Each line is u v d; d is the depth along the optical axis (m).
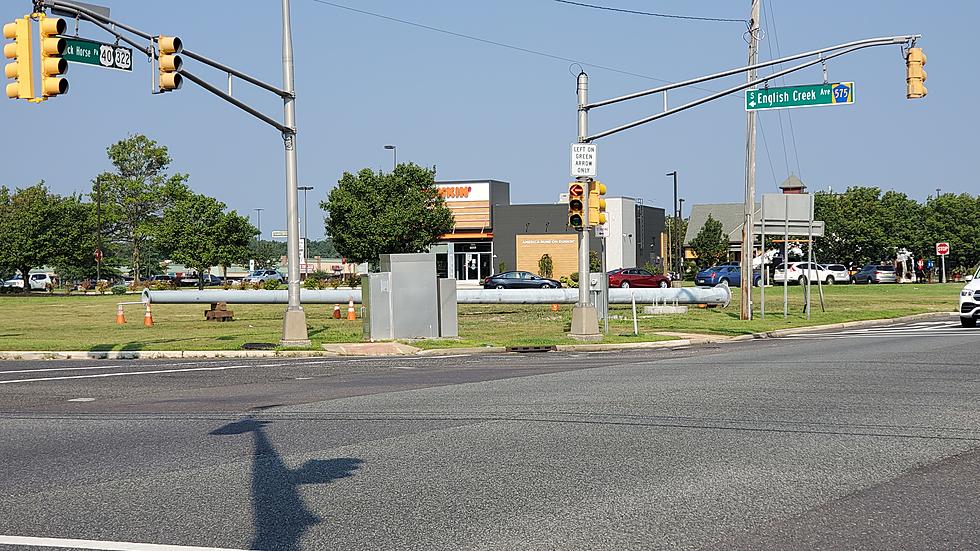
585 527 6.50
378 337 25.30
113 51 18.06
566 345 23.39
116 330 30.45
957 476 7.98
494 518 6.77
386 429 10.68
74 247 71.81
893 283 69.19
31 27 16.31
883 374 15.48
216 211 75.06
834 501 7.16
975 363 17.09
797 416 11.17
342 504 7.25
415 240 66.94
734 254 104.38
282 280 75.25
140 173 93.81
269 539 6.32
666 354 21.36
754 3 30.34
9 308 45.59
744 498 7.27
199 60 19.45
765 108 24.12
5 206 89.56
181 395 14.38
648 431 10.25
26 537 6.46
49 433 10.91
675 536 6.26
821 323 31.00
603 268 26.41
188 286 79.75
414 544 6.16
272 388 15.16
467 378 16.16
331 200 67.12
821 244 80.62
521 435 10.11
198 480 8.20
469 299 42.47
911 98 22.53
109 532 6.56
